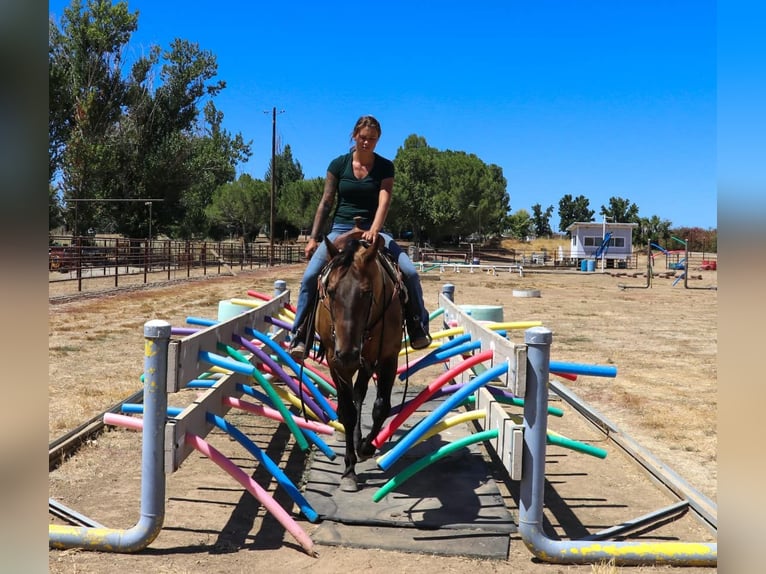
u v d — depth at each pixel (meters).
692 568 3.79
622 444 6.25
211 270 35.59
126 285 22.83
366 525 4.29
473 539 4.06
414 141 79.94
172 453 3.79
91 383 8.19
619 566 3.80
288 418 4.69
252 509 4.59
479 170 68.94
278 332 7.31
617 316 18.98
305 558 3.80
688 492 4.86
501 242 86.38
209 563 3.70
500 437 4.14
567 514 4.68
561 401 8.31
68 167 37.41
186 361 3.99
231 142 71.62
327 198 5.08
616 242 58.94
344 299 4.00
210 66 43.38
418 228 64.69
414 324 4.99
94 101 37.94
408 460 5.61
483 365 5.87
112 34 38.72
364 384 4.69
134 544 3.78
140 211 41.41
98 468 5.29
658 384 9.47
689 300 25.17
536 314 18.95
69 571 3.53
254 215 61.62
